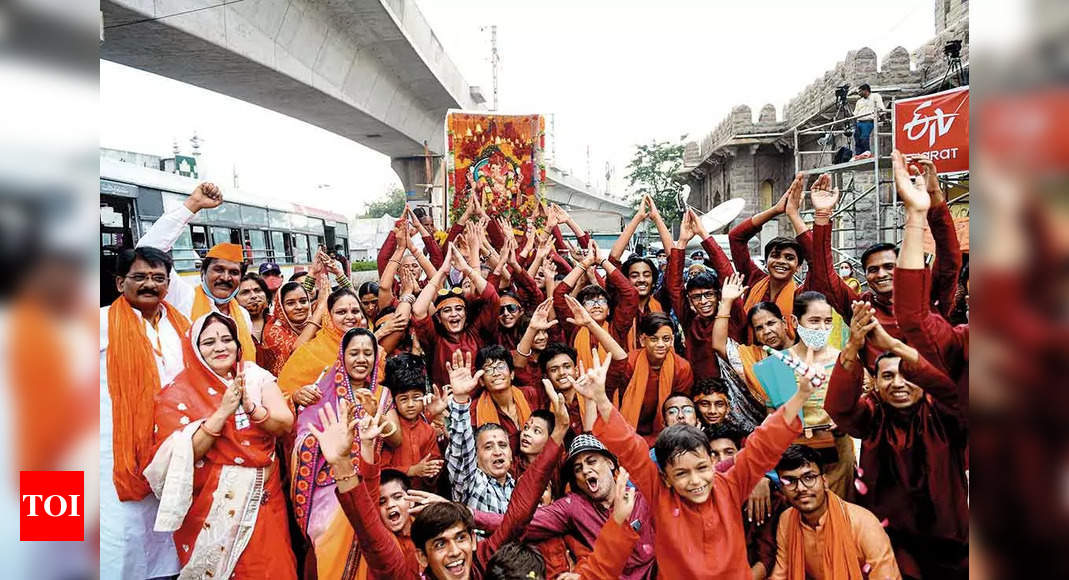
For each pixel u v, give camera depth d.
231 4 10.27
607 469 3.26
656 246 16.50
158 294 3.24
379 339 4.61
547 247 6.59
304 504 3.18
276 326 5.18
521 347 4.64
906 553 3.38
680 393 4.37
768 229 18.64
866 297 4.75
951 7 11.84
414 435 3.80
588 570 2.86
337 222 19.47
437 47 18.42
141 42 9.91
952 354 2.96
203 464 2.87
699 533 2.68
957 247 3.66
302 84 13.24
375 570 2.69
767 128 18.11
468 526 2.82
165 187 9.92
